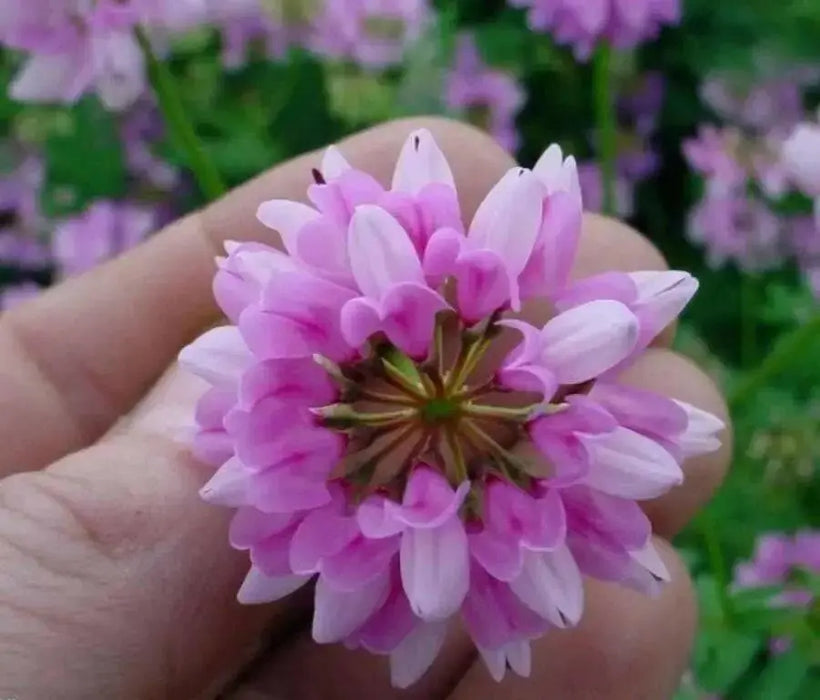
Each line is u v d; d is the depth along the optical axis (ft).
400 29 0.46
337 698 0.29
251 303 0.22
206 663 0.24
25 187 0.52
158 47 0.37
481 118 0.50
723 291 0.52
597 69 0.40
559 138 0.54
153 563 0.22
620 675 0.30
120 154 0.51
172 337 0.32
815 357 0.46
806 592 0.38
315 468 0.22
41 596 0.21
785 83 0.52
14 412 0.30
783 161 0.43
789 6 0.53
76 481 0.23
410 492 0.21
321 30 0.45
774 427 0.43
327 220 0.22
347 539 0.21
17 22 0.34
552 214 0.22
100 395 0.32
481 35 0.53
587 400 0.21
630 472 0.22
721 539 0.43
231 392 0.22
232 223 0.32
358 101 0.48
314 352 0.22
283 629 0.29
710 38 0.53
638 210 0.54
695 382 0.31
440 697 0.30
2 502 0.22
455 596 0.21
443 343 0.22
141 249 0.32
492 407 0.22
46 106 0.50
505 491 0.22
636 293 0.23
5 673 0.21
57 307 0.31
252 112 0.50
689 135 0.54
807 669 0.38
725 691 0.38
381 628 0.22
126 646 0.22
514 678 0.30
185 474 0.23
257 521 0.22
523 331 0.21
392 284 0.21
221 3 0.44
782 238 0.48
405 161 0.24
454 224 0.22
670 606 0.30
